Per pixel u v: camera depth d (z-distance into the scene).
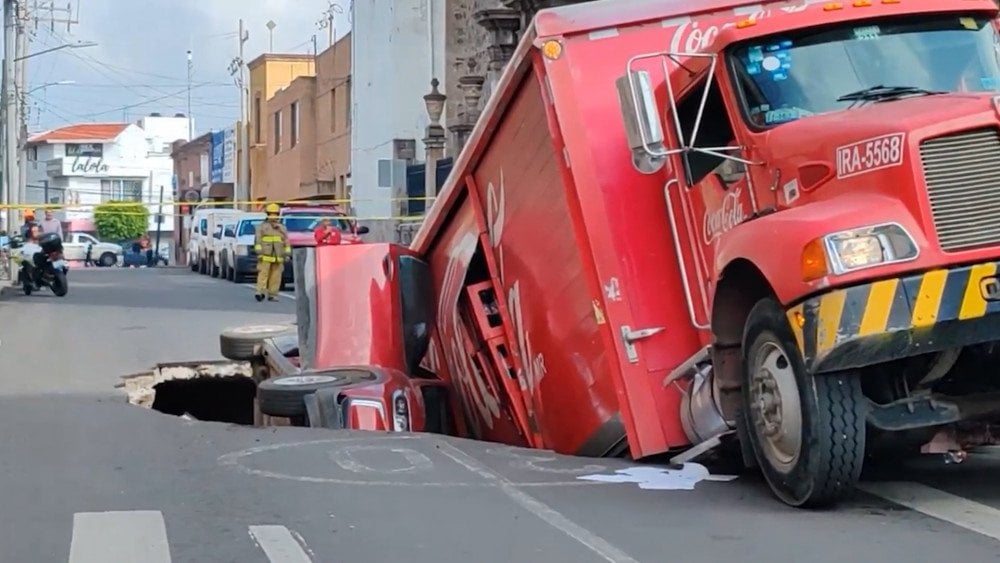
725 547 6.94
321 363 12.18
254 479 8.81
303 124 64.31
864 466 9.13
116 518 7.72
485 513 7.81
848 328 6.96
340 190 59.34
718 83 8.48
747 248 7.64
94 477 8.91
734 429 8.48
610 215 9.33
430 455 9.62
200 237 48.69
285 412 10.93
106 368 16.30
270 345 14.34
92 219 108.94
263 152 75.50
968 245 7.05
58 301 29.81
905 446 8.08
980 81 8.28
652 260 9.30
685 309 9.24
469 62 41.38
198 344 19.38
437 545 7.08
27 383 14.76
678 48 9.62
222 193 84.00
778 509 7.81
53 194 109.44
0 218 48.06
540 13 9.68
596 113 9.48
